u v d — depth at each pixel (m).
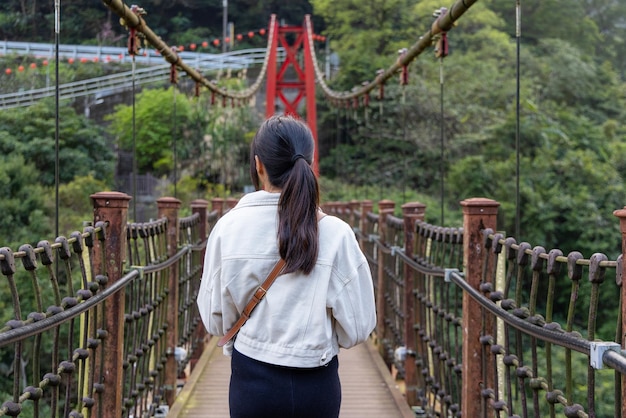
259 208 1.41
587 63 21.33
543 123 17.12
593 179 15.07
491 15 21.36
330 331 1.39
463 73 19.23
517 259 1.85
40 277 9.02
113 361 2.28
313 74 16.38
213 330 1.45
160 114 18.64
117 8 3.26
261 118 20.08
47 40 24.73
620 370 1.16
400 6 22.02
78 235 1.93
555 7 23.66
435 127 18.42
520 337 1.85
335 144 21.81
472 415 2.29
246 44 30.19
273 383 1.35
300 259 1.35
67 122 15.91
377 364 4.56
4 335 1.28
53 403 1.71
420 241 3.55
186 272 4.38
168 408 3.49
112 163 16.89
